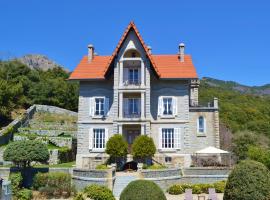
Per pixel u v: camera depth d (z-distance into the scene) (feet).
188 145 122.21
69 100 240.73
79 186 101.40
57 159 137.59
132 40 123.13
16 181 98.22
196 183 105.70
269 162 129.70
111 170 98.12
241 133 180.86
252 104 269.03
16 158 102.27
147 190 61.11
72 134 170.19
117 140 113.29
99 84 127.75
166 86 126.31
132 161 115.75
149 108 120.37
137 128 127.03
